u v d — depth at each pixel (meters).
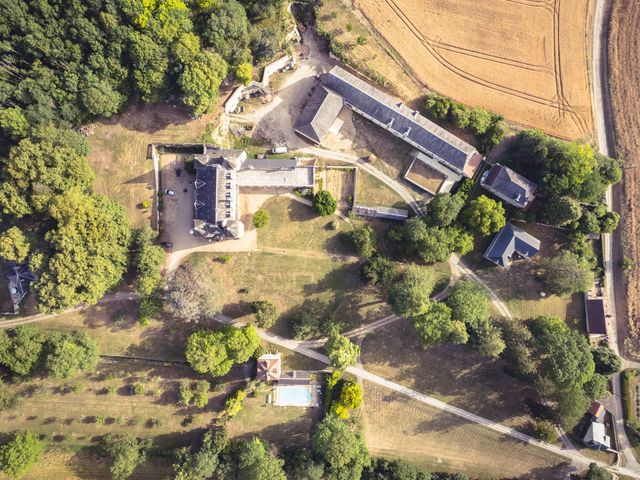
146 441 77.44
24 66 67.44
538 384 76.62
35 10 64.50
